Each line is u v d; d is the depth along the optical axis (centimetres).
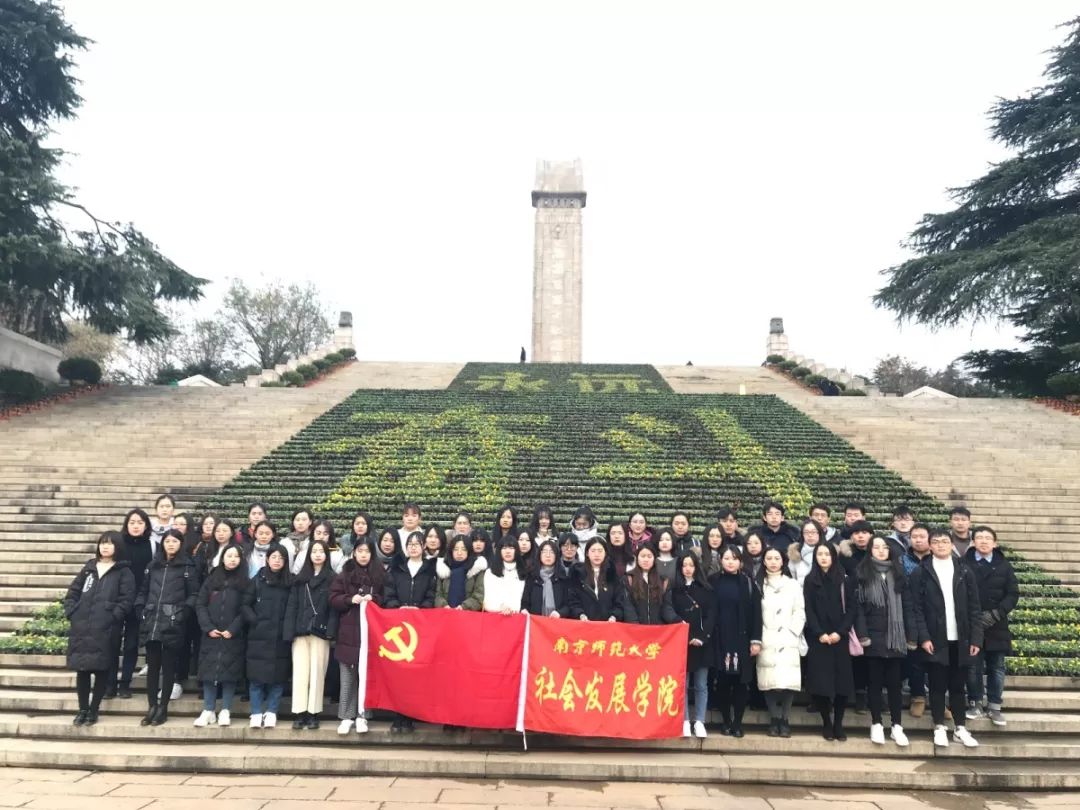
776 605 759
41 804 611
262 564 813
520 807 620
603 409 2164
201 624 747
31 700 816
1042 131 2623
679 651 744
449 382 3039
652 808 625
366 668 752
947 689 786
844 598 751
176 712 808
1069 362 2530
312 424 1984
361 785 668
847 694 742
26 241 2042
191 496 1479
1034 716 808
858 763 716
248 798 631
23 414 2053
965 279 2495
